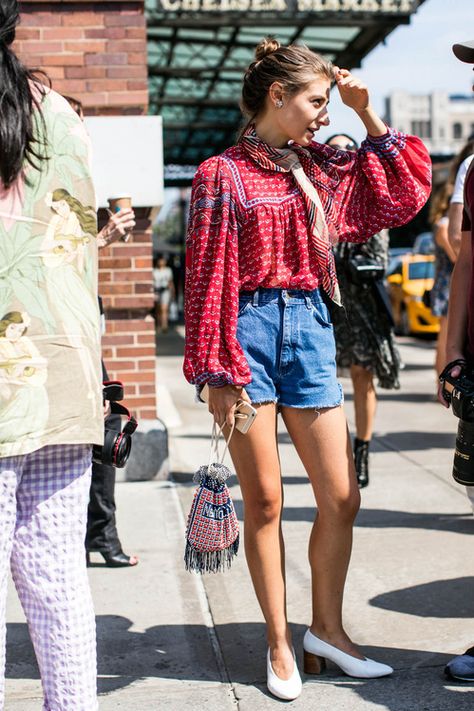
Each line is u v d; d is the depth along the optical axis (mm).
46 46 5445
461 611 3588
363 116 2920
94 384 2098
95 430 2090
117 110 5527
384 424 7719
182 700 2928
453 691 2922
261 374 2869
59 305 2045
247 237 2838
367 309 5219
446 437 7086
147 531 4723
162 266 22891
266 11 11836
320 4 11742
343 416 2973
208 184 2836
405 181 2934
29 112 2000
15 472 2021
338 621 3072
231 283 2787
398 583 3896
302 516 4949
